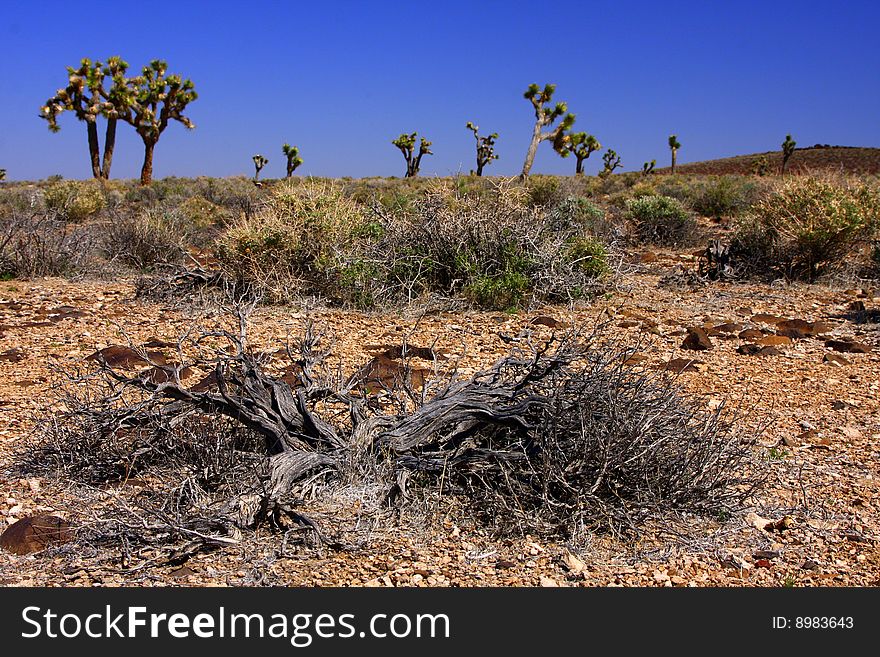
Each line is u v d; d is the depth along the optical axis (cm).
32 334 762
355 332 797
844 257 1243
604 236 1508
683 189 2495
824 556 363
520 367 460
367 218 1080
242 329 464
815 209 1178
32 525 354
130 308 918
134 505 372
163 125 3491
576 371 454
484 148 3794
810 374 665
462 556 348
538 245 1023
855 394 611
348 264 966
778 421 543
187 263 1241
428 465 389
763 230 1239
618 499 375
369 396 482
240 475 392
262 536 353
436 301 937
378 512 370
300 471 370
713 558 357
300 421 412
